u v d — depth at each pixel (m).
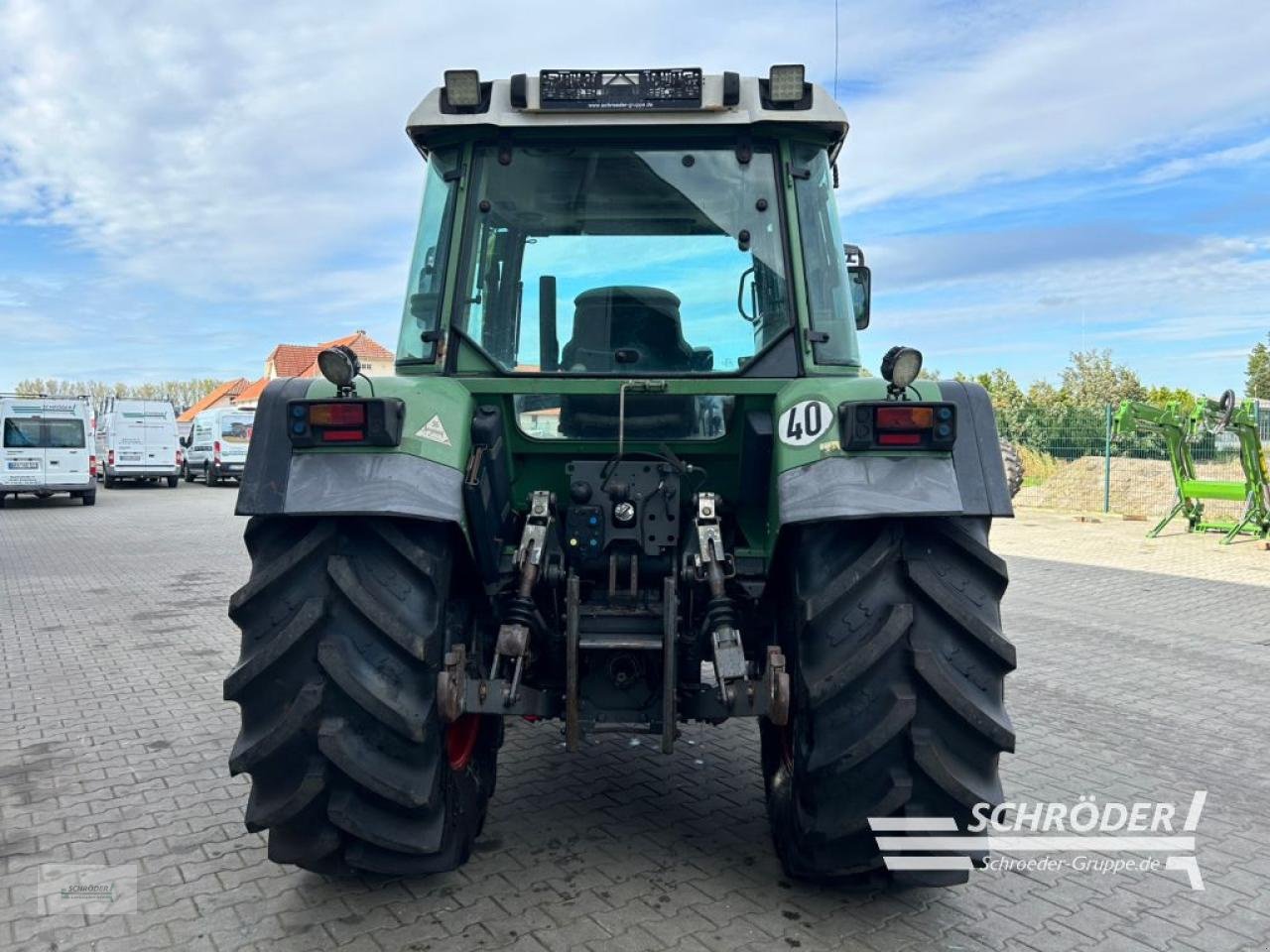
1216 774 4.47
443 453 2.84
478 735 3.51
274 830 2.81
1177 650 7.11
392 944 2.87
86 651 6.91
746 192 3.40
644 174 3.41
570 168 3.42
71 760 4.57
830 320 3.41
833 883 3.21
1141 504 17.55
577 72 3.33
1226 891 3.31
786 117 3.30
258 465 2.79
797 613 2.82
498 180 3.42
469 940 2.89
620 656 3.12
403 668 2.72
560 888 3.22
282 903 3.12
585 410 3.36
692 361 3.37
